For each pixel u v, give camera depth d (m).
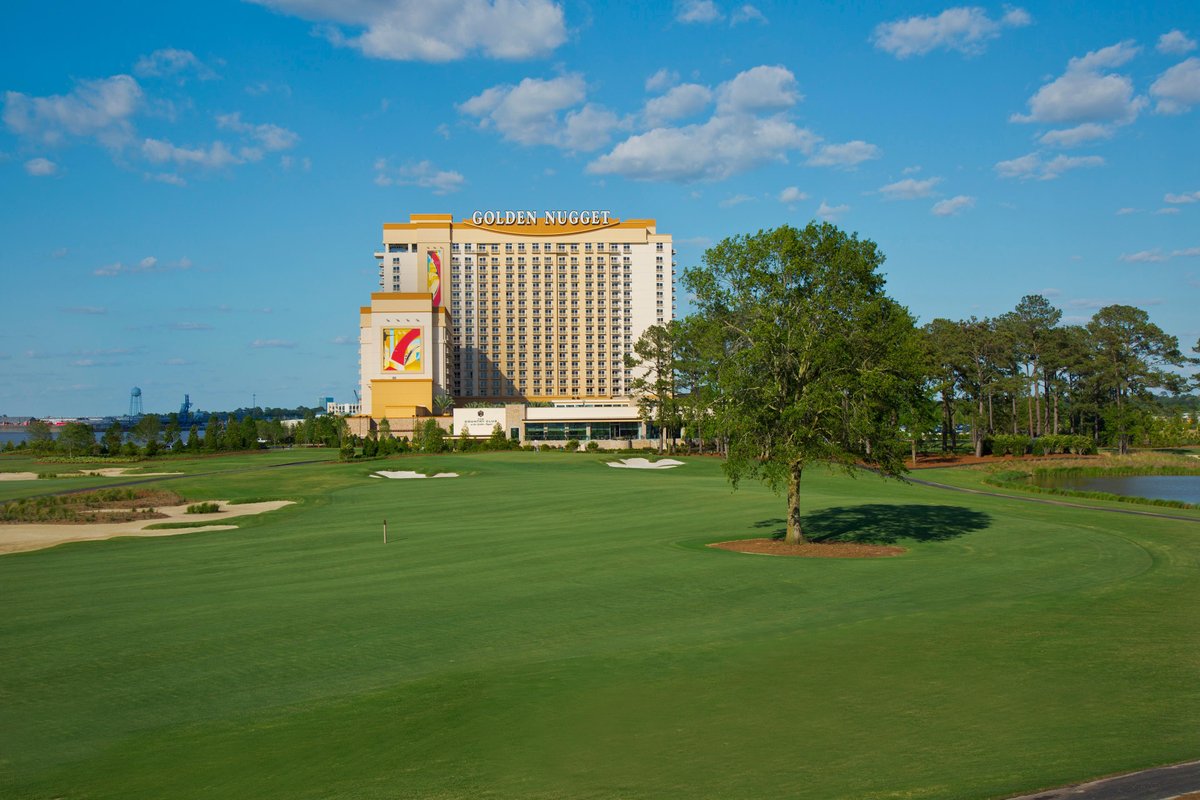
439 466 109.69
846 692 21.03
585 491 80.56
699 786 15.52
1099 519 57.62
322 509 71.00
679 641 26.81
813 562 41.62
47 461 148.50
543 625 29.45
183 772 17.72
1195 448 180.75
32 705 22.28
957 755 16.42
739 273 46.84
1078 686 21.06
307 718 20.69
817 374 46.31
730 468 47.12
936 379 140.88
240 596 35.25
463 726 19.64
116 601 34.78
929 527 54.41
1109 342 159.38
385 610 32.06
